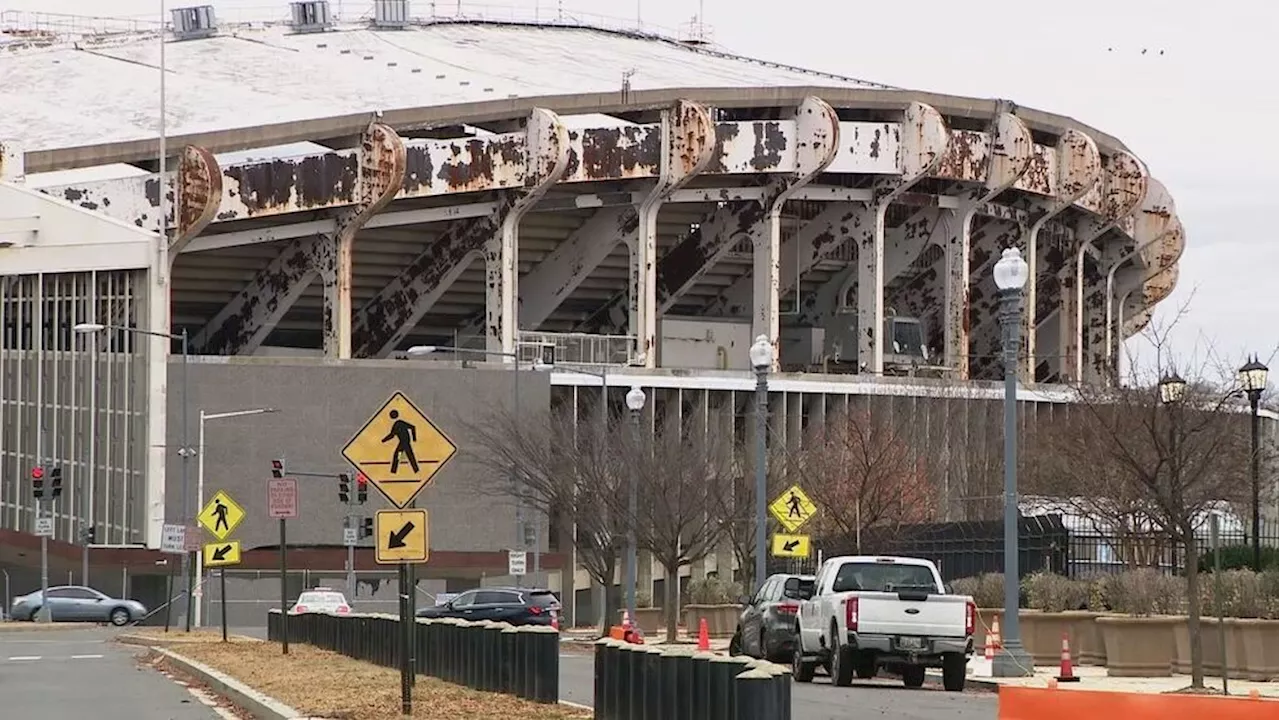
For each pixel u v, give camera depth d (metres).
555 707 71.62
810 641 109.25
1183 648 110.06
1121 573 129.50
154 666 124.69
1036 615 125.06
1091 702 50.97
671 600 188.25
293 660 110.62
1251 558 140.62
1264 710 49.16
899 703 90.38
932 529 184.00
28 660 134.50
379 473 67.62
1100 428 166.50
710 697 51.84
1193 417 133.75
